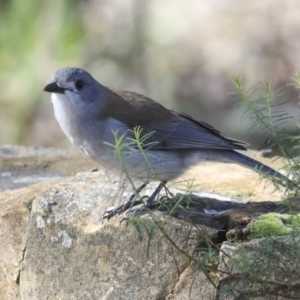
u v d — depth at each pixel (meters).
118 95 11.18
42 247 9.84
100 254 9.38
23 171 13.70
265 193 10.80
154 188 10.70
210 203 9.98
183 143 10.90
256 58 23.38
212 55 24.11
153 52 24.66
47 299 9.89
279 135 9.50
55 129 23.02
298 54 23.06
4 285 10.43
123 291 9.25
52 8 23.91
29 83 23.36
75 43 23.97
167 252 8.91
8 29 23.81
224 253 8.25
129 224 9.12
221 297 8.46
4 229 10.18
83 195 10.05
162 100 23.61
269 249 8.17
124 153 9.69
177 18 25.44
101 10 25.23
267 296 8.24
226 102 22.89
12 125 23.27
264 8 24.62
